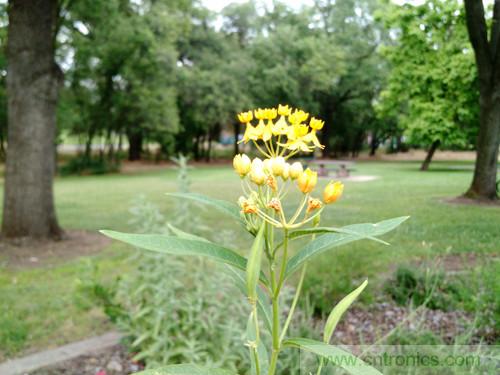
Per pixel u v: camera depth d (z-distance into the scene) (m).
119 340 3.17
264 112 1.15
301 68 23.69
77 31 15.45
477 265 2.96
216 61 23.80
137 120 21.14
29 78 6.38
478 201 4.22
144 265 2.85
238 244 4.69
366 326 2.94
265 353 1.24
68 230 7.18
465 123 6.85
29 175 6.41
